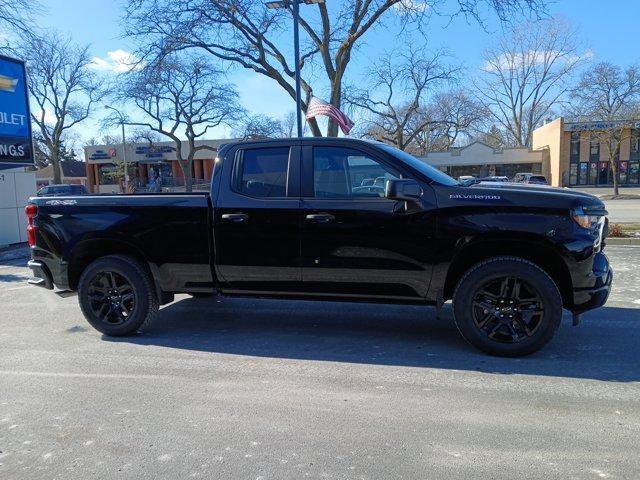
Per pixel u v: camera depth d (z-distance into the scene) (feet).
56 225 18.15
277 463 9.82
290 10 53.36
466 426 11.14
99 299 18.11
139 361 15.58
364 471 9.50
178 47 57.88
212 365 15.15
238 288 17.15
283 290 16.71
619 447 10.19
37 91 145.18
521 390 12.95
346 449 10.28
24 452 10.43
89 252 18.60
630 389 12.93
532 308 14.88
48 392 13.34
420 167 16.06
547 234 14.30
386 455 10.03
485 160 180.45
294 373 14.39
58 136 151.43
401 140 98.58
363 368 14.70
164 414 11.98
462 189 15.06
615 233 42.91
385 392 12.98
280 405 12.34
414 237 15.17
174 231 17.11
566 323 18.75
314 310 21.47
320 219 15.78
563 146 164.45
